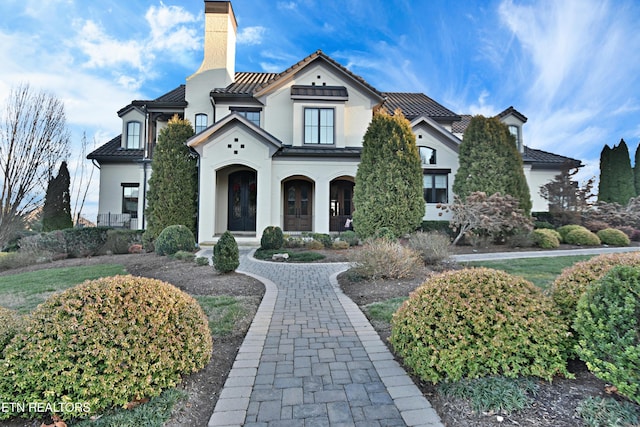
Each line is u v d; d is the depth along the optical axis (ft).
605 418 8.20
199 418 9.27
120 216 61.98
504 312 10.75
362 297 22.08
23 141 43.88
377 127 47.29
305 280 27.45
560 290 12.15
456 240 45.37
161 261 35.65
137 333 9.77
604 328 8.98
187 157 51.44
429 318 11.24
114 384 9.14
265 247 42.75
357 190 47.44
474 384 9.98
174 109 61.26
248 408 9.57
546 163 65.57
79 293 10.02
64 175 61.00
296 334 15.52
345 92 57.82
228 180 59.47
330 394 10.34
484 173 47.91
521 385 9.96
